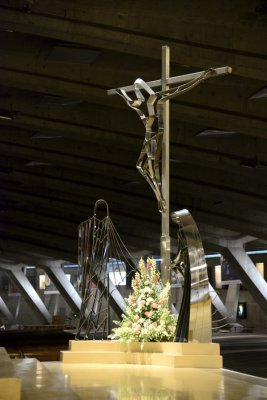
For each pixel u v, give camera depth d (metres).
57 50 22.47
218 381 8.80
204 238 48.03
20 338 21.59
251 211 40.69
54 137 33.50
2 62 23.34
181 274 11.80
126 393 7.60
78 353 11.35
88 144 33.66
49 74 23.56
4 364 7.74
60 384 7.37
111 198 41.53
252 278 48.91
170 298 11.70
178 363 10.62
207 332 10.94
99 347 11.52
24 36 22.59
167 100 12.33
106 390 7.84
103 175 39.09
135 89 12.42
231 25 18.61
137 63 23.03
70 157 34.56
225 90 23.39
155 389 7.94
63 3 19.20
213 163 29.72
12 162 39.34
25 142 33.69
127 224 47.31
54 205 46.19
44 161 36.03
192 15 18.73
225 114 23.59
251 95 23.08
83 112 28.41
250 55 18.66
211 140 28.53
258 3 17.55
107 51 22.77
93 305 13.09
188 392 7.71
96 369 10.37
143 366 10.82
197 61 19.34
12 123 29.83
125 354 11.29
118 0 18.95
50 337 22.03
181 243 11.54
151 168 12.34
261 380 9.30
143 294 11.55
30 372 8.35
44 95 27.56
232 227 42.03
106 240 13.29
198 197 38.56
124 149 30.42
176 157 30.12
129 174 34.69
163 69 12.55
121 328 11.48
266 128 23.38
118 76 23.36
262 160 27.97
